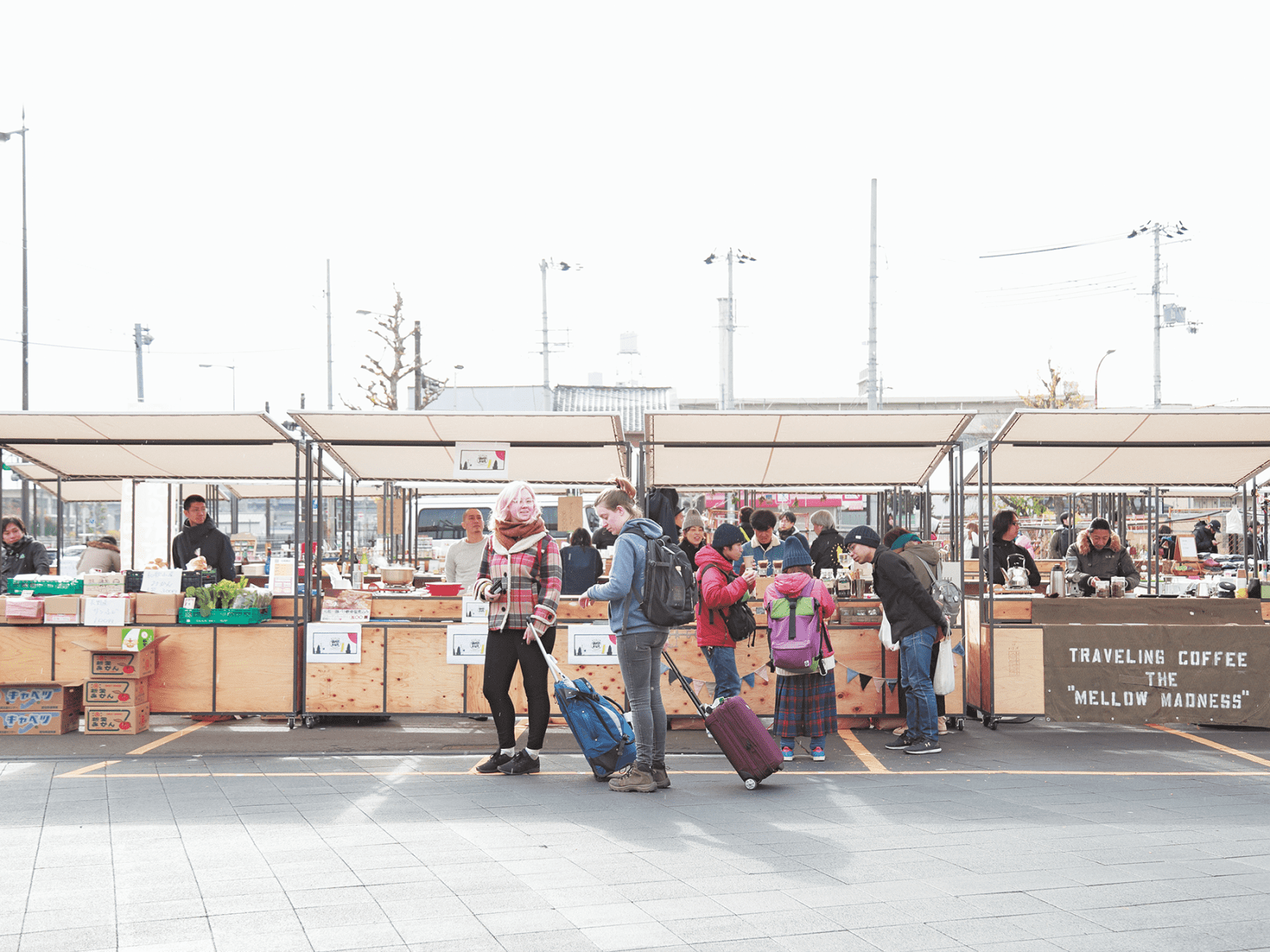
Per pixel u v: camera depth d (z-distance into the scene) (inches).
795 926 150.4
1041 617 333.4
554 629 268.5
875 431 368.2
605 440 381.1
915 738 300.5
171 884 169.9
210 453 402.3
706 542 341.4
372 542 978.7
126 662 316.5
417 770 271.1
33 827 207.9
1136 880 173.2
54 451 399.2
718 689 301.9
